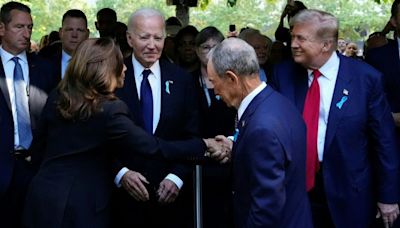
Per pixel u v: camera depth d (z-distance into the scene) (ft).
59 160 9.63
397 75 12.80
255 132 8.38
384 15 61.52
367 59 13.35
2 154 12.15
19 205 12.42
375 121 10.53
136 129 9.75
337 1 61.98
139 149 9.69
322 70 10.52
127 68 11.54
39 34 59.57
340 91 10.44
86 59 9.48
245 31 15.05
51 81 13.12
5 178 12.09
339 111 10.38
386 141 10.53
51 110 9.93
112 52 9.64
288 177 8.58
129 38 11.38
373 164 10.82
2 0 44.80
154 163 11.49
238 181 8.74
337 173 10.47
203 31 13.23
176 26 23.25
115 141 9.66
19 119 12.50
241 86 8.79
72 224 9.39
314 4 62.23
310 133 10.52
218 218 12.54
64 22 14.52
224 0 63.57
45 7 60.80
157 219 11.79
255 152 8.34
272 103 8.68
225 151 10.68
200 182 10.75
